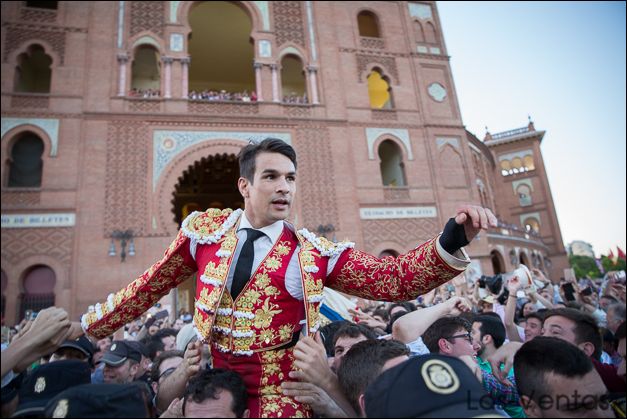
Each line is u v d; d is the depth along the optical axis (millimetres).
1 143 15352
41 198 15008
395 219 18594
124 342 3732
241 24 22312
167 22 18375
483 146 32969
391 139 19828
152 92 18094
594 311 5941
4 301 13898
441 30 22719
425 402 1326
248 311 1963
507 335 4250
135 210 15609
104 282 14562
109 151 16078
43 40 16922
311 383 1901
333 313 4922
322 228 17516
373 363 1983
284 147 2129
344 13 21422
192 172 24688
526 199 37750
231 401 1727
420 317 2918
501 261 24141
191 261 2188
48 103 16188
